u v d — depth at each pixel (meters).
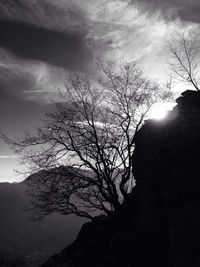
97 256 24.97
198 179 19.81
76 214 28.00
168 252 19.41
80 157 28.08
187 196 19.69
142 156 24.69
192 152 21.19
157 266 19.78
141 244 21.39
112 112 29.38
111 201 27.83
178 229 18.12
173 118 23.88
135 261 20.89
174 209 19.06
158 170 22.14
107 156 28.31
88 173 28.84
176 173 20.59
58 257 32.97
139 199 25.42
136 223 22.70
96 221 28.39
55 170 27.95
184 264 17.09
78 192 27.98
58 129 29.12
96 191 28.14
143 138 25.72
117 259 21.69
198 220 17.52
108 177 27.72
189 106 26.12
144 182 22.97
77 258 27.62
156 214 21.20
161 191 21.66
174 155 21.81
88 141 28.53
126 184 30.12
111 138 28.45
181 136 22.11
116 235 23.45
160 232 20.73
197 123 21.95
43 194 27.62
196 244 17.11
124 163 28.00
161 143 23.44
